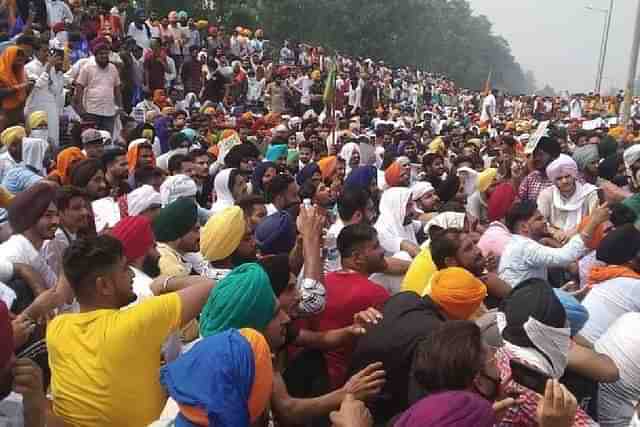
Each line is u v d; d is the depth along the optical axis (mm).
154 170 7375
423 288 4547
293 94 24062
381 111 25453
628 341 3582
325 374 3639
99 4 20125
